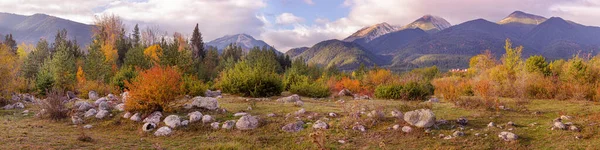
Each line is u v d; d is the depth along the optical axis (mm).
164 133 11648
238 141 10758
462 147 9445
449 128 11305
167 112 14227
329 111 14609
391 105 16422
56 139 10328
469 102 15555
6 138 10008
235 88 23812
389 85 24125
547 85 21531
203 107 14836
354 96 25203
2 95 19734
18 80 23938
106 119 13844
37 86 27688
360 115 13211
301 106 16500
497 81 29188
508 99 19484
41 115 14711
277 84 24641
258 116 13547
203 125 12531
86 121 13805
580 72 25328
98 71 37375
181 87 15508
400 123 11758
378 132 11148
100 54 43031
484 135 10312
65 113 14734
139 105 13820
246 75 24312
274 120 12891
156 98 13875
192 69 38156
